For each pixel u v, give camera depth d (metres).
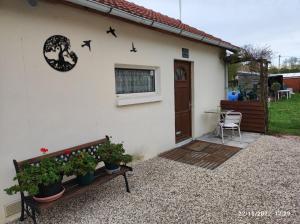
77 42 3.76
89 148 3.82
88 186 3.18
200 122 7.35
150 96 5.39
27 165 2.98
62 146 3.62
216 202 3.38
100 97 4.18
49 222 2.99
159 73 5.57
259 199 3.42
